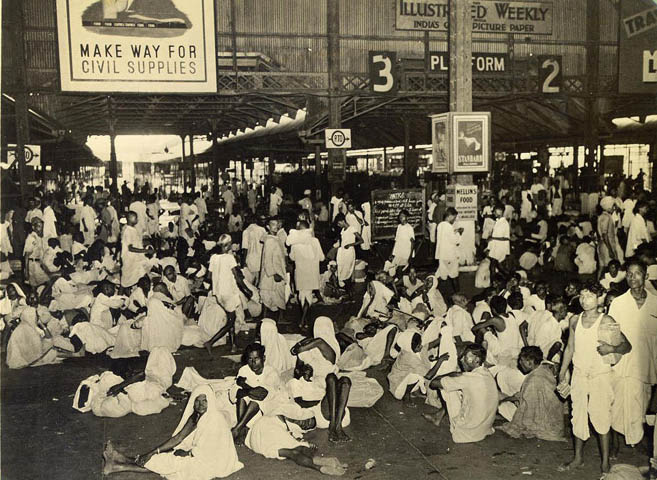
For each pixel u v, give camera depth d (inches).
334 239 732.0
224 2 888.9
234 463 225.8
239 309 428.1
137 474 223.9
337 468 222.1
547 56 938.7
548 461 229.6
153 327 369.1
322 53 915.4
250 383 251.6
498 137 1267.2
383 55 876.0
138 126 1547.7
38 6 800.9
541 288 329.7
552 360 290.0
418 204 727.1
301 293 423.2
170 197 1720.0
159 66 744.3
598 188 1005.2
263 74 862.5
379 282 388.5
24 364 349.1
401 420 271.6
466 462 229.9
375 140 1397.6
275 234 441.4
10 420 274.2
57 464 231.8
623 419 218.7
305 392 265.3
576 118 1026.7
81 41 724.7
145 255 496.4
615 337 211.3
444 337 282.4
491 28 957.2
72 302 421.1
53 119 850.1
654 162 1040.2
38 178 1015.0
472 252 618.8
